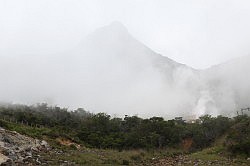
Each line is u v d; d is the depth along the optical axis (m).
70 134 87.94
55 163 41.53
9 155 39.44
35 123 106.12
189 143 106.31
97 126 107.00
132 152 76.81
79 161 46.34
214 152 71.25
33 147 48.59
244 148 65.56
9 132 52.88
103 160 53.44
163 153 85.38
